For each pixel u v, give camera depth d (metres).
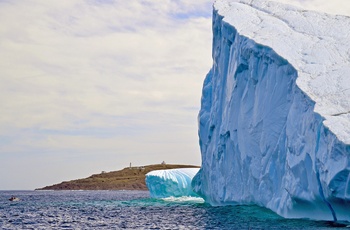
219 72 38.25
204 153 41.78
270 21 33.41
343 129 21.73
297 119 25.69
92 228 31.06
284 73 28.19
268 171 28.62
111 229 30.03
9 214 45.72
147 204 51.66
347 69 26.59
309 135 24.06
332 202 22.53
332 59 27.89
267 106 29.33
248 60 31.67
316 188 23.20
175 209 42.22
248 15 35.28
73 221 36.38
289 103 27.64
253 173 30.50
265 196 29.25
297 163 24.94
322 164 22.28
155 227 29.91
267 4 36.91
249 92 31.95
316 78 26.20
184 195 57.97
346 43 29.33
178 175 58.16
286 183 26.09
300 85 25.77
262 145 29.52
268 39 30.39
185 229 27.66
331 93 24.94
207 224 28.75
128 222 33.50
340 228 21.67
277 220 26.62
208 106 42.19
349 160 20.70
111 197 100.88
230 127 33.97
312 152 23.61
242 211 33.72
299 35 30.77
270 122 28.83
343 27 31.45
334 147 21.44
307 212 25.52
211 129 39.19
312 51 28.52
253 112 31.05
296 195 24.75
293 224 24.09
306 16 33.44
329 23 32.12
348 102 24.08
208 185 41.00
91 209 49.59
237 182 33.88
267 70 29.84
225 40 36.09
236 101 33.34
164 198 59.19
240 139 32.41
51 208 54.72
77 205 59.19
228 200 35.44
